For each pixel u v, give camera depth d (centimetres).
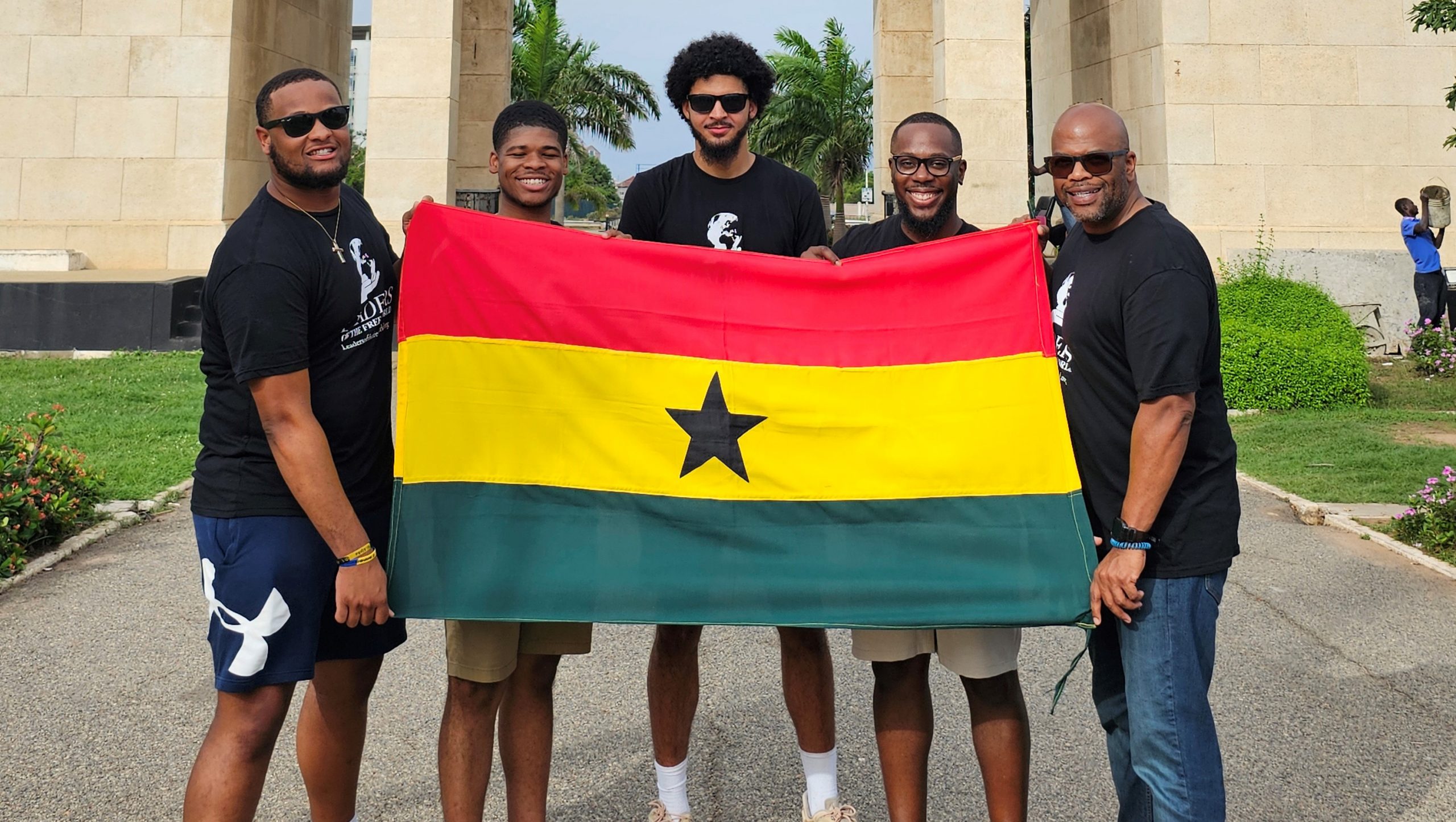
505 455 317
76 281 1375
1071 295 300
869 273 330
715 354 330
